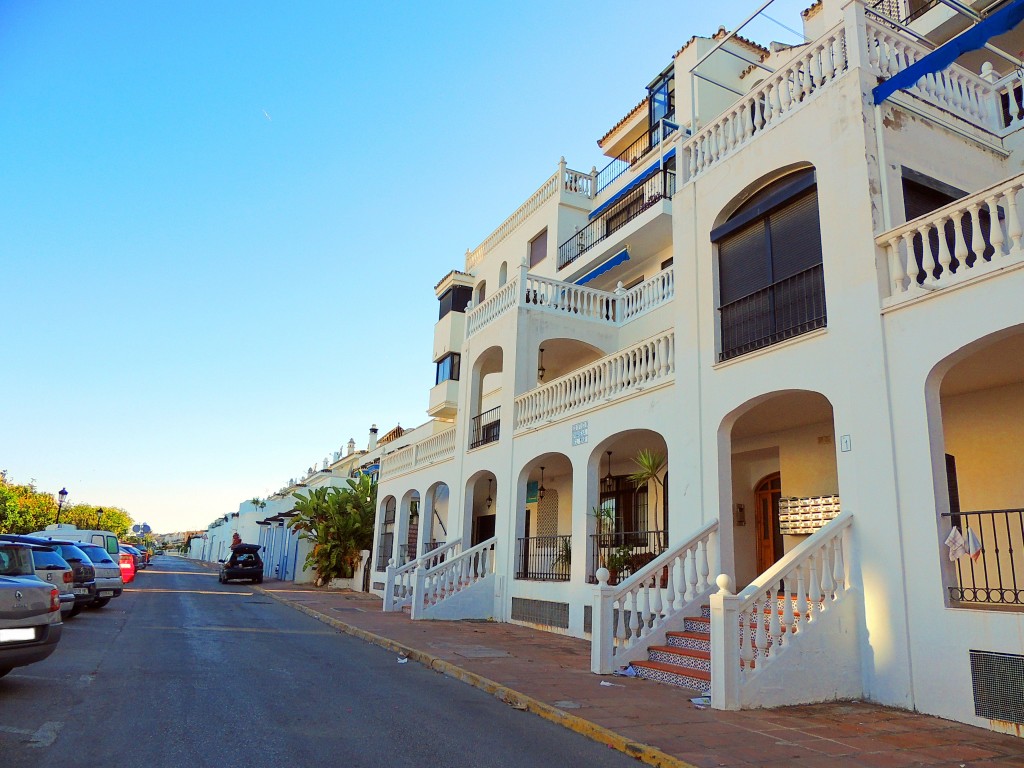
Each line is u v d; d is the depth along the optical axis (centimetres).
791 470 1315
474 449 1977
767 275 1106
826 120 1002
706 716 725
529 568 1686
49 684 825
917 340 831
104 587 1728
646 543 1528
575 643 1317
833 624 833
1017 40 1452
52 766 521
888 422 845
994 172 1076
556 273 2312
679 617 1040
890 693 795
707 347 1164
